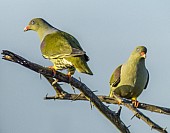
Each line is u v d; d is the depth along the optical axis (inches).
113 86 571.2
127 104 463.2
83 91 419.8
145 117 435.2
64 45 492.7
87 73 462.0
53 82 430.9
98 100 425.4
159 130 430.3
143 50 552.1
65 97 469.7
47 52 501.0
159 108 470.6
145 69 565.0
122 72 560.1
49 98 470.6
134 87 558.3
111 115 432.1
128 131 440.8
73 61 467.2
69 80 411.8
